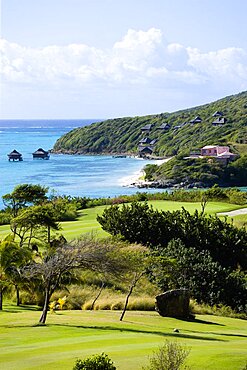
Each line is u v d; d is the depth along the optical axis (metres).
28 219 40.28
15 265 30.52
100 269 25.12
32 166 167.88
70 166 166.75
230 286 34.56
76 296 33.47
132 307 31.62
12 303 33.81
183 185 125.94
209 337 20.94
